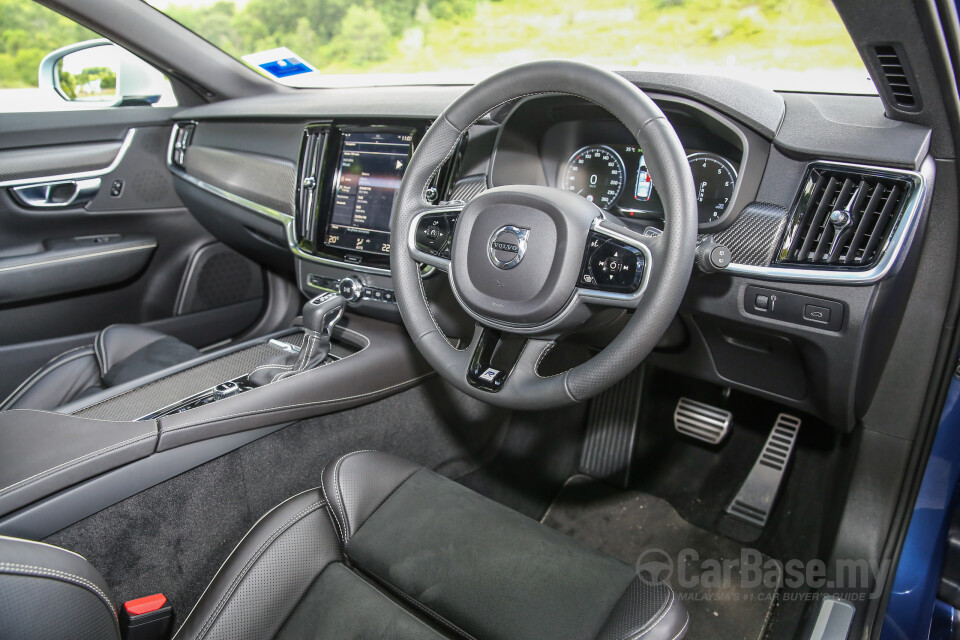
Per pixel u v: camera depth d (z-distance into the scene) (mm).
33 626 692
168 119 2039
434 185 1348
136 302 2074
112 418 1105
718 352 1355
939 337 1213
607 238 937
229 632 910
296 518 1030
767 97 1123
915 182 976
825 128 1055
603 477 1794
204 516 1147
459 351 1085
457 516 1067
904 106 976
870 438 1352
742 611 1427
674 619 863
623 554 1588
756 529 1585
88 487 974
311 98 1793
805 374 1233
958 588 1229
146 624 881
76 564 766
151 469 1045
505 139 1287
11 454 965
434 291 1423
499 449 1717
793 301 1094
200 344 2191
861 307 1033
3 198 1796
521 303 987
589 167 1343
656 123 891
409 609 997
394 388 1434
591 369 935
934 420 1278
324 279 1613
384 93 1682
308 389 1255
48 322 1870
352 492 1090
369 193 1499
